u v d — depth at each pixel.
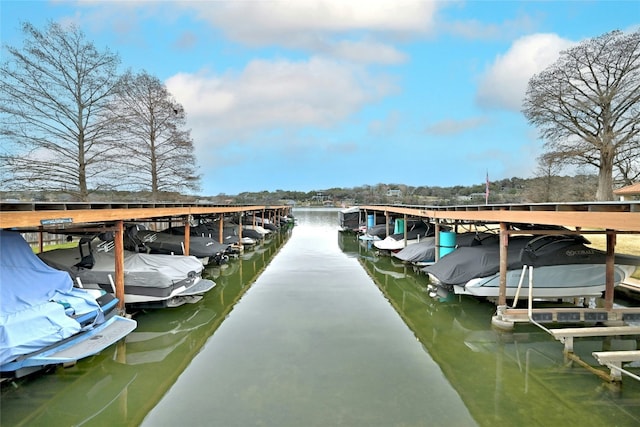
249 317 7.24
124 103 17.48
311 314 7.45
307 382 4.50
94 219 5.81
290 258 15.51
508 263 7.14
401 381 4.56
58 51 14.61
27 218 4.50
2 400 4.21
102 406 4.09
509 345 5.81
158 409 3.93
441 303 8.27
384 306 8.12
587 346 5.77
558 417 3.78
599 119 20.88
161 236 11.70
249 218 24.77
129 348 5.77
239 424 3.62
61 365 4.68
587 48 20.62
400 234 14.97
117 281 6.61
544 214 5.24
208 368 4.91
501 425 3.63
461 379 4.63
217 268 12.93
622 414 3.84
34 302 4.66
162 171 19.53
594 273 7.18
